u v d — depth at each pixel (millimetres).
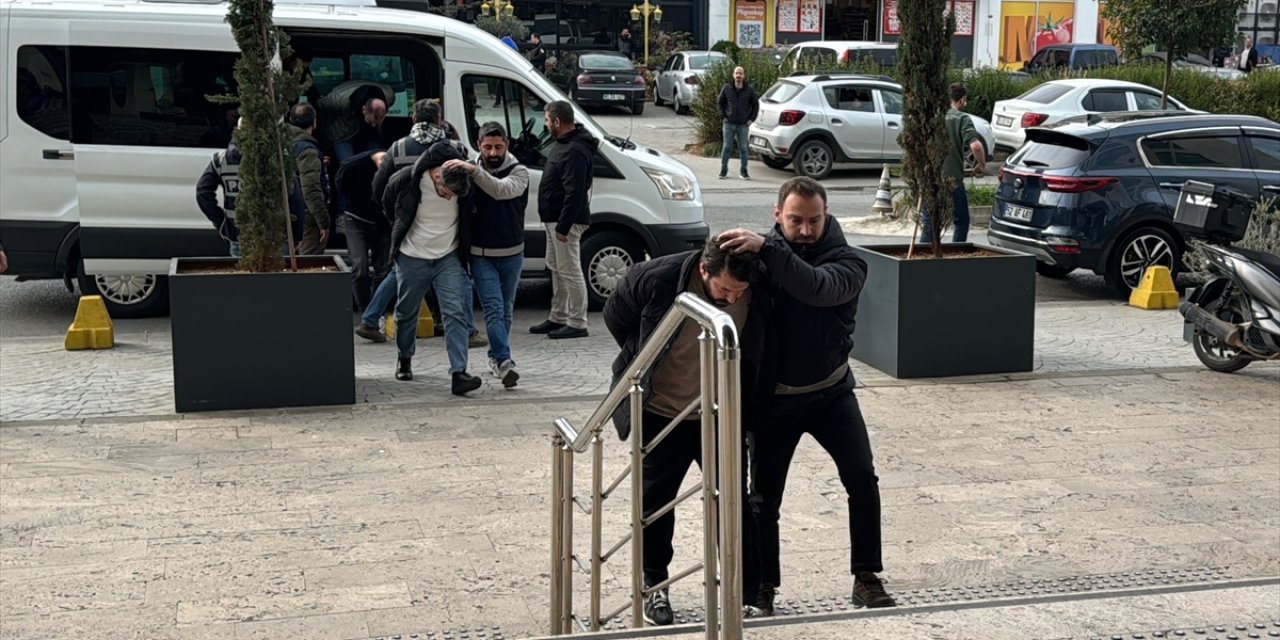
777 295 4660
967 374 9336
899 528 6285
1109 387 9070
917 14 9203
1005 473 7137
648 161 12188
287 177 8328
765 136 24453
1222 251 9195
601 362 9922
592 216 12039
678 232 12188
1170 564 5840
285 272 8188
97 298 10289
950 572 5727
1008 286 9312
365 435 7719
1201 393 8914
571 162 10438
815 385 4828
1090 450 7578
